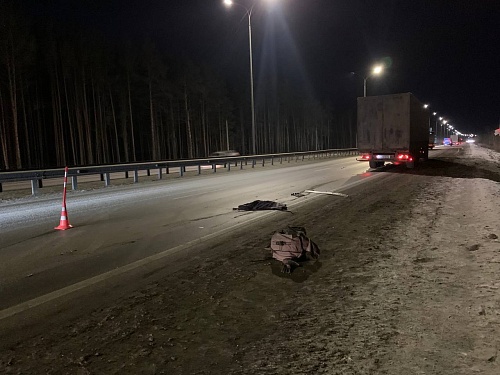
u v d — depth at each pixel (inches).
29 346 146.6
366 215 380.5
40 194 601.9
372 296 184.1
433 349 135.2
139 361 134.7
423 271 215.3
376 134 892.6
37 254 269.4
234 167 1294.3
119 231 336.5
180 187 664.4
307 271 224.8
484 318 156.3
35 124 2180.1
